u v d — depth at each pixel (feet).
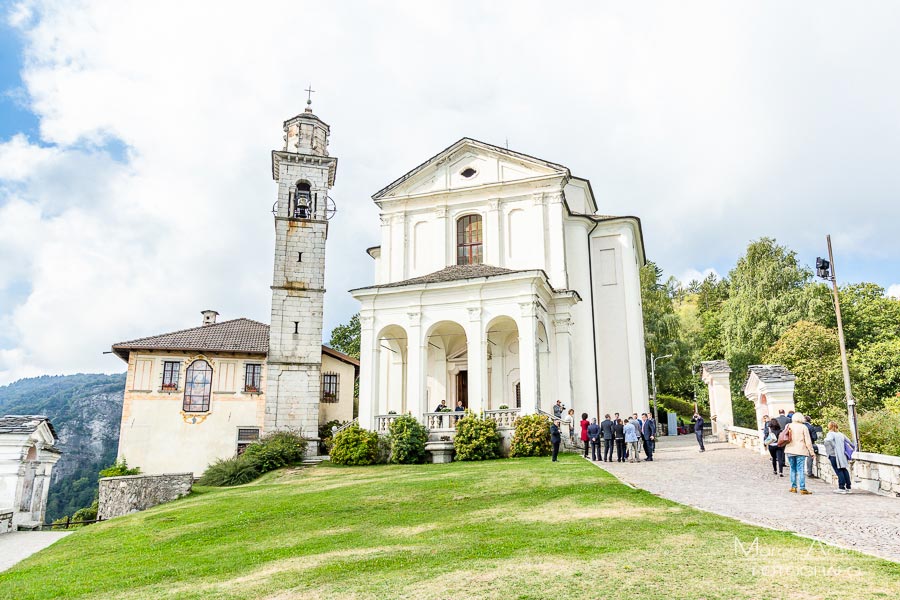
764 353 164.04
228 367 107.45
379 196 111.55
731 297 194.59
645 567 22.79
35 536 53.47
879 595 18.57
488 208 105.50
